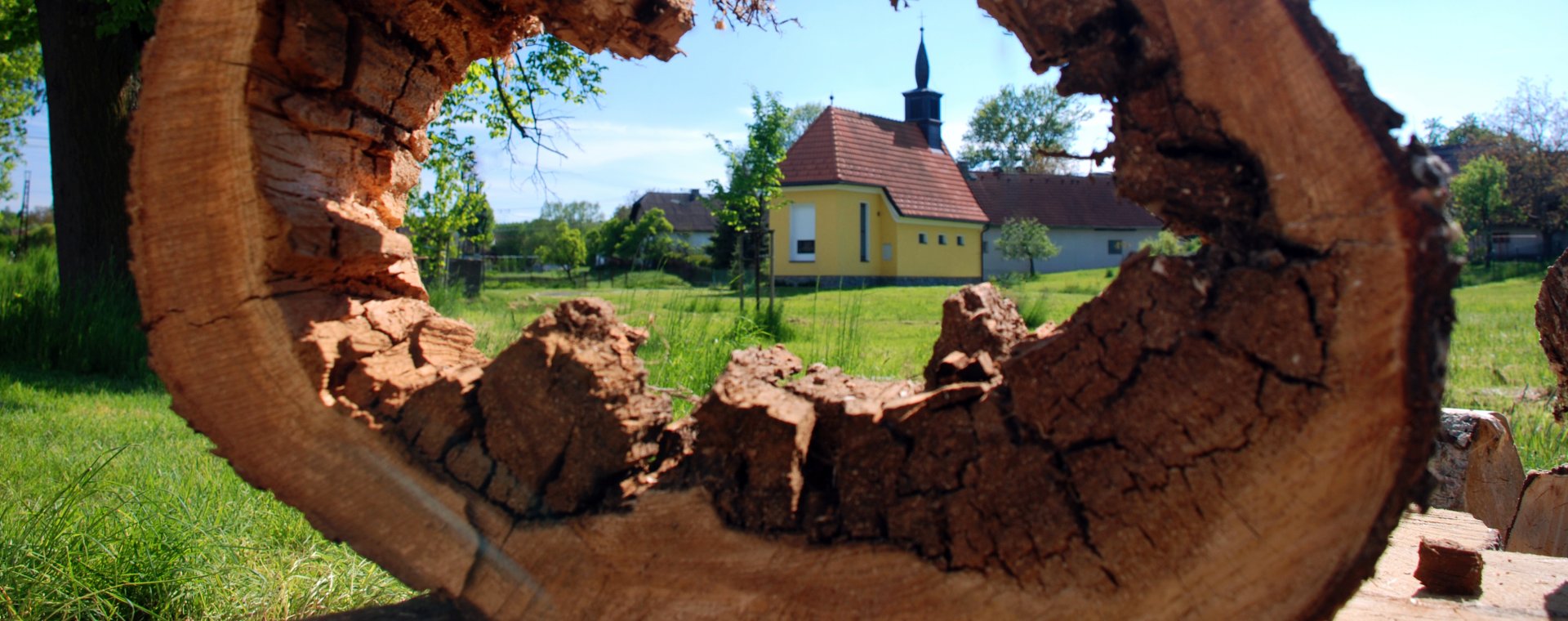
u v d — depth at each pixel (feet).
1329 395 4.84
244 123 6.33
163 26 6.26
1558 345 11.13
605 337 6.57
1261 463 5.02
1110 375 5.36
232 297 6.42
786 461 6.00
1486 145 123.13
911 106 115.14
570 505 6.30
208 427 6.54
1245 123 5.02
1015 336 7.92
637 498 6.24
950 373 6.81
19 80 69.56
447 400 6.49
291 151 6.66
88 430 17.84
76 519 10.89
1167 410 5.20
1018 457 5.59
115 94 28.53
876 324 42.73
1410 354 4.67
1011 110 173.17
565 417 6.31
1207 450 5.13
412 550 6.46
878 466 5.92
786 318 38.22
